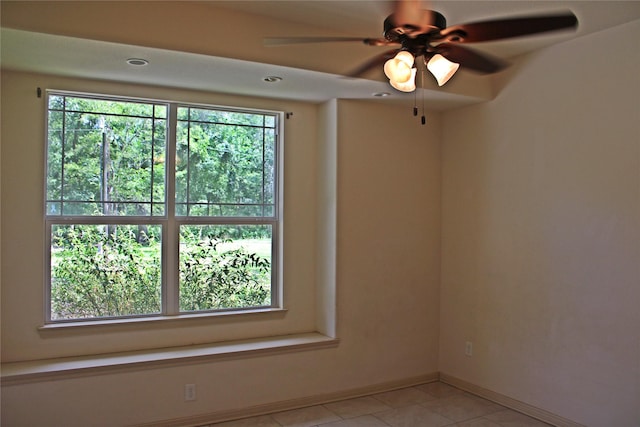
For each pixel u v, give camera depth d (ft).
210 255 13.32
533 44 12.15
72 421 10.76
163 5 9.64
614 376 10.83
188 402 11.84
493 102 13.74
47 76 11.44
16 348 11.20
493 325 13.66
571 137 11.76
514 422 12.27
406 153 14.84
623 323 10.68
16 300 11.22
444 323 15.23
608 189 10.99
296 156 14.26
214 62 10.48
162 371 11.59
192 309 13.08
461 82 13.24
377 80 11.89
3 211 11.12
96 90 11.89
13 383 10.31
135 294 12.46
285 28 10.83
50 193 11.66
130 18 9.35
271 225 14.16
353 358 13.97
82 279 11.94
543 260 12.35
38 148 11.41
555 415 12.03
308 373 13.32
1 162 11.10
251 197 13.88
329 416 12.60
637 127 10.48
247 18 10.42
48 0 8.78
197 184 13.16
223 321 13.24
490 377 13.73
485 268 13.92
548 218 12.26
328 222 13.99
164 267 12.75
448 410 13.01
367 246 14.17
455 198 14.92
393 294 14.58
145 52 9.82
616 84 10.87
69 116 11.82
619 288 10.75
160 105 12.76
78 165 11.91
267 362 12.78
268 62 10.61
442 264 15.30
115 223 12.25
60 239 11.73
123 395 11.20
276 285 14.19
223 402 12.23
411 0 9.50
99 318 12.09
